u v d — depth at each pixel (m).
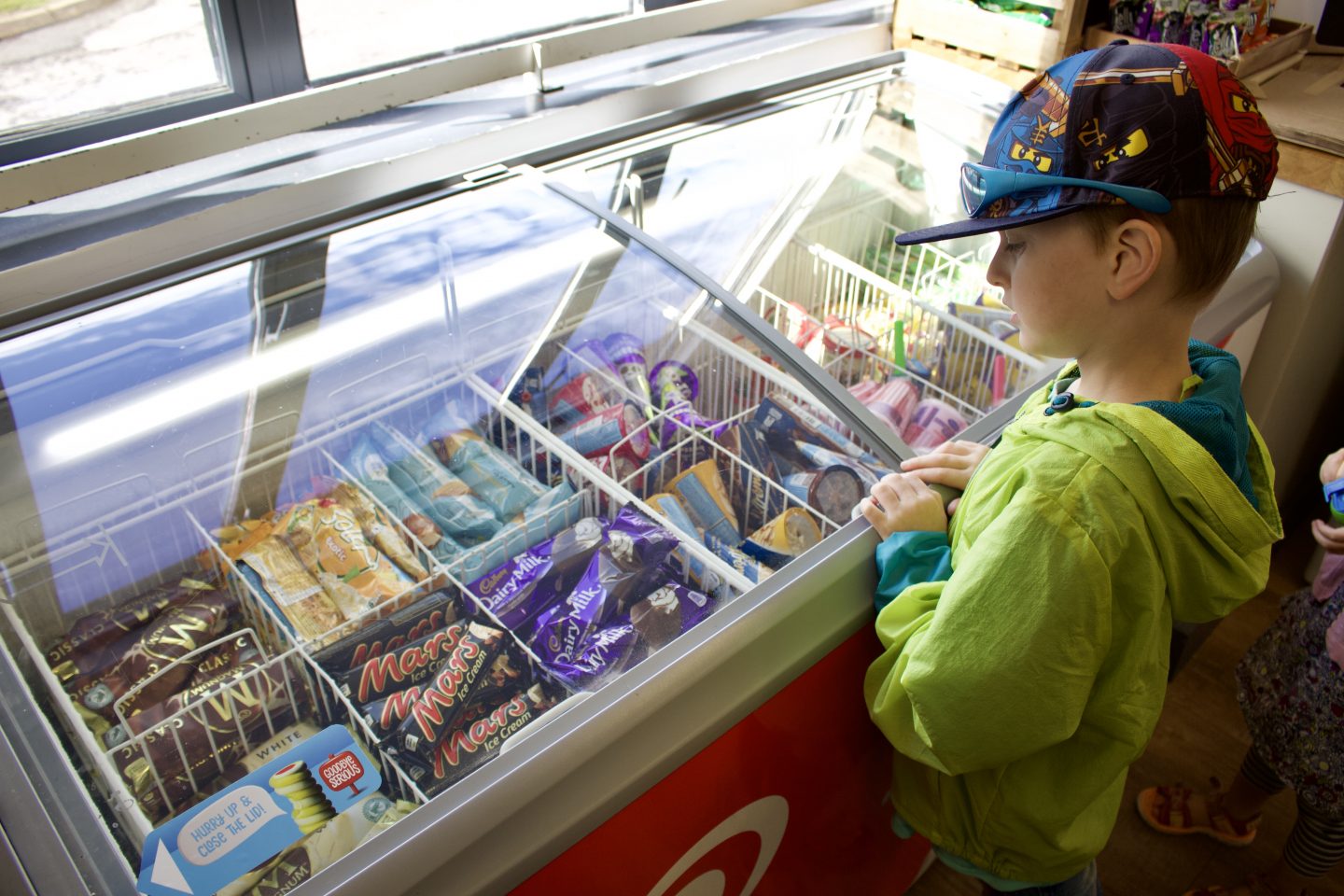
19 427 1.27
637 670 1.14
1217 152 0.98
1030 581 1.04
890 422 1.68
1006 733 1.09
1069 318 1.09
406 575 1.32
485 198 1.75
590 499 1.46
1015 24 2.23
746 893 1.43
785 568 1.28
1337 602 1.65
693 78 2.19
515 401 1.56
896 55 2.44
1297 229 2.20
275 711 1.15
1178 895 2.00
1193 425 1.06
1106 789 1.23
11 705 1.05
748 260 1.87
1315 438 2.80
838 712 1.38
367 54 2.11
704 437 1.56
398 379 1.50
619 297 1.67
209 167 1.78
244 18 1.87
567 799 1.03
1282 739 1.76
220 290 1.50
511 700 1.17
